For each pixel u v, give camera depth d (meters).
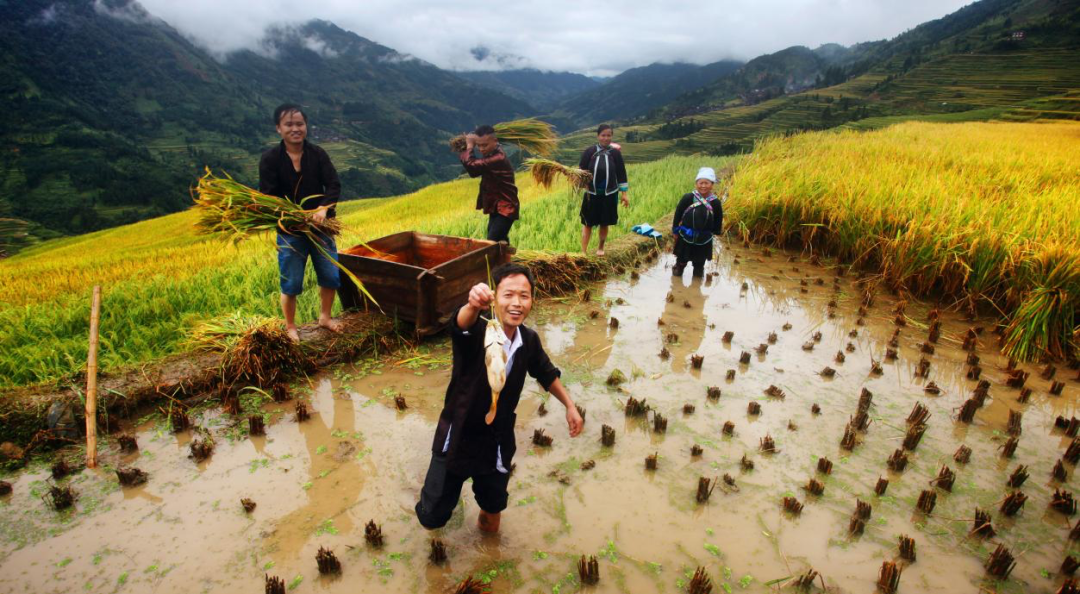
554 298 6.80
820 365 5.30
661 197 13.07
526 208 12.64
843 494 3.46
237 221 4.33
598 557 2.89
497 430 2.60
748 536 3.08
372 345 5.19
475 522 3.12
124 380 4.09
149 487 3.34
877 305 7.02
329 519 3.12
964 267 6.72
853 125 65.69
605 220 7.89
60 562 2.78
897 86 141.38
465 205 25.19
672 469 3.65
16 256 44.19
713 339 5.83
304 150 4.78
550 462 3.67
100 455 3.62
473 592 2.59
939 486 3.55
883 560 2.95
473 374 2.52
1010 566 2.86
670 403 4.50
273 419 4.09
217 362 4.45
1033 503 3.44
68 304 6.04
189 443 3.77
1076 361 5.41
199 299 6.07
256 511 3.16
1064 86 109.75
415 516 3.16
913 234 7.24
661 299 7.05
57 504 3.14
